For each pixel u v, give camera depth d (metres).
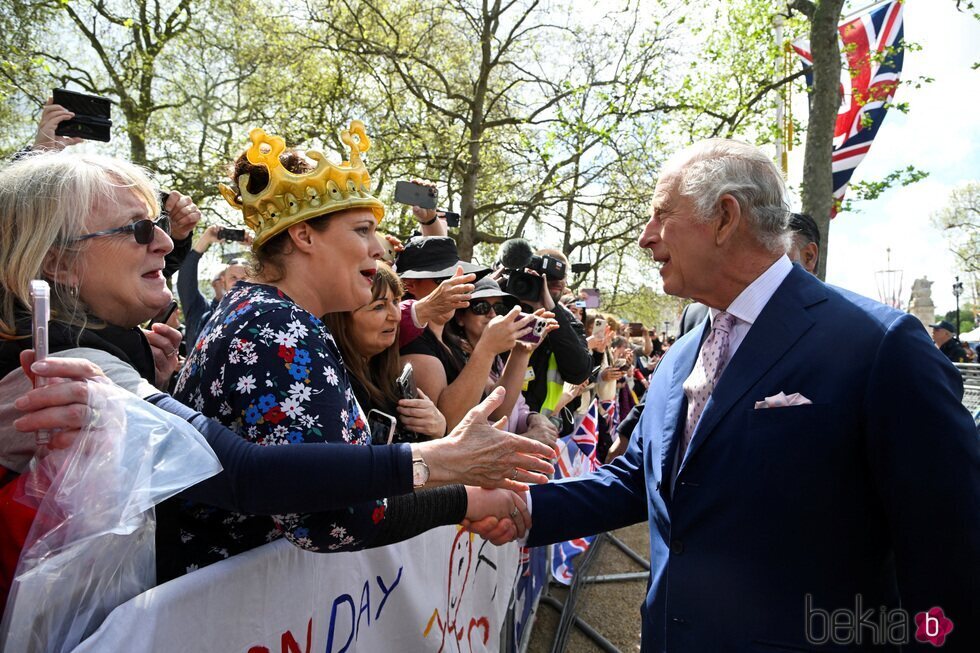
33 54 10.86
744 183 1.47
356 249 1.38
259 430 1.14
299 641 1.31
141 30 13.47
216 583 1.10
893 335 1.30
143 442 0.99
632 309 23.64
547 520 1.78
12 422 1.05
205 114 13.25
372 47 12.77
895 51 7.79
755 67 11.70
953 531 1.19
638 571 4.79
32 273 1.11
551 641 3.50
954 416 1.23
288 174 1.33
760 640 1.34
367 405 1.98
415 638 1.77
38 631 0.93
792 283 1.50
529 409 3.24
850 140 8.10
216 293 3.77
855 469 1.31
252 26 13.30
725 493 1.40
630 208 14.03
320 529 1.18
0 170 1.20
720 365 1.54
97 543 0.97
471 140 12.77
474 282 2.89
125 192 1.25
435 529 1.89
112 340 1.21
